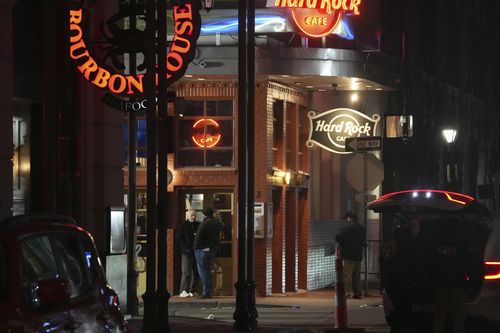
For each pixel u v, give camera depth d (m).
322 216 68.00
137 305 43.50
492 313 30.38
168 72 38.16
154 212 31.86
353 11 56.94
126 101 39.22
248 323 37.56
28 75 39.00
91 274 17.48
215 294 59.03
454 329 29.69
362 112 67.69
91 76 39.00
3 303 14.68
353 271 57.00
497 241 31.41
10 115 35.00
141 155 58.59
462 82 101.69
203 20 56.75
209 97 58.72
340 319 37.03
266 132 59.12
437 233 29.72
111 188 43.19
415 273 31.20
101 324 17.25
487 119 114.25
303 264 64.88
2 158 34.44
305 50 57.62
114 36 39.91
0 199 33.97
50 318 15.51
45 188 30.25
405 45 65.44
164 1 32.88
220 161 58.81
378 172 56.62
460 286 29.52
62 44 35.00
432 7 89.62
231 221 59.06
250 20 39.00
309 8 56.28
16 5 38.47
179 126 58.94
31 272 15.48
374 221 72.81
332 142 61.50
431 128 87.31
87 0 39.88
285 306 51.91
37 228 15.98
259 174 59.06
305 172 65.81
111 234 42.50
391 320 32.00
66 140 34.69
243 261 38.03
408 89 64.69
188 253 56.69
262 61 56.84
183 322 40.34
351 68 59.22
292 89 63.31
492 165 116.88
